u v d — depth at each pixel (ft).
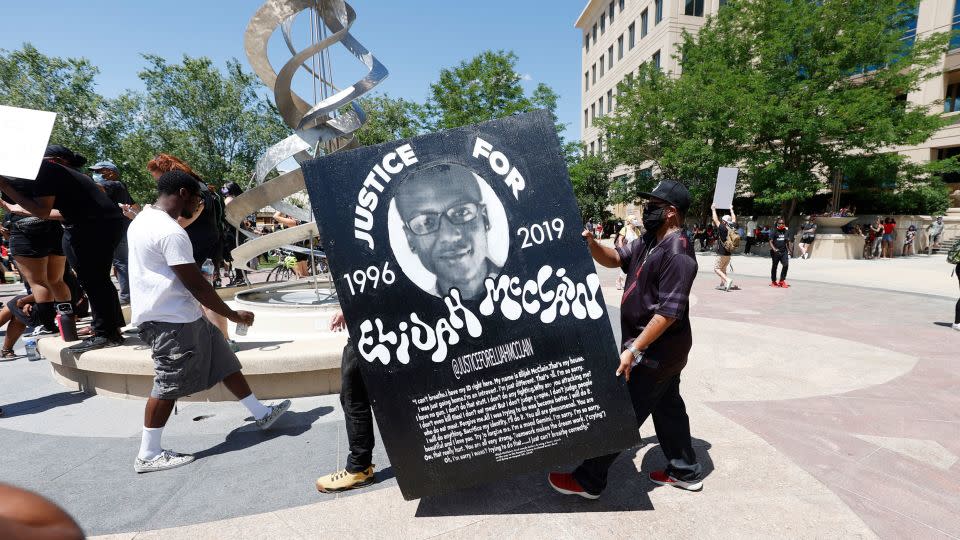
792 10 64.18
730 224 32.07
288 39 15.64
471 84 74.79
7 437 10.18
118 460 9.25
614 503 7.79
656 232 7.85
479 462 7.42
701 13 96.78
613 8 126.00
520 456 7.43
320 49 13.96
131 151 100.27
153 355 8.72
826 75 60.18
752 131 61.98
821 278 39.65
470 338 7.35
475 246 7.35
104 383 12.32
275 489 8.23
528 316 7.38
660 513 7.48
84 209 11.45
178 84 104.68
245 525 7.23
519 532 7.07
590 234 7.77
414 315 7.32
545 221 7.38
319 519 7.39
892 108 62.18
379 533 7.06
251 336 13.71
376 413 7.25
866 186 70.18
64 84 102.63
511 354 7.36
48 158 11.39
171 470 8.87
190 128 107.34
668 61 96.32
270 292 20.07
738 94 61.98
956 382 13.56
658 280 7.49
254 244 15.51
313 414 11.22
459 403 7.36
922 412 11.37
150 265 8.48
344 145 16.58
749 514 7.42
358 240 7.29
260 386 11.89
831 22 60.29
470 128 7.39
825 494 7.93
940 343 18.02
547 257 7.38
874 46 59.57
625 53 118.11
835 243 59.62
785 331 19.98
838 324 21.57
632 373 7.62
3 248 49.21
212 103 105.91
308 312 14.44
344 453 9.48
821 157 64.75
